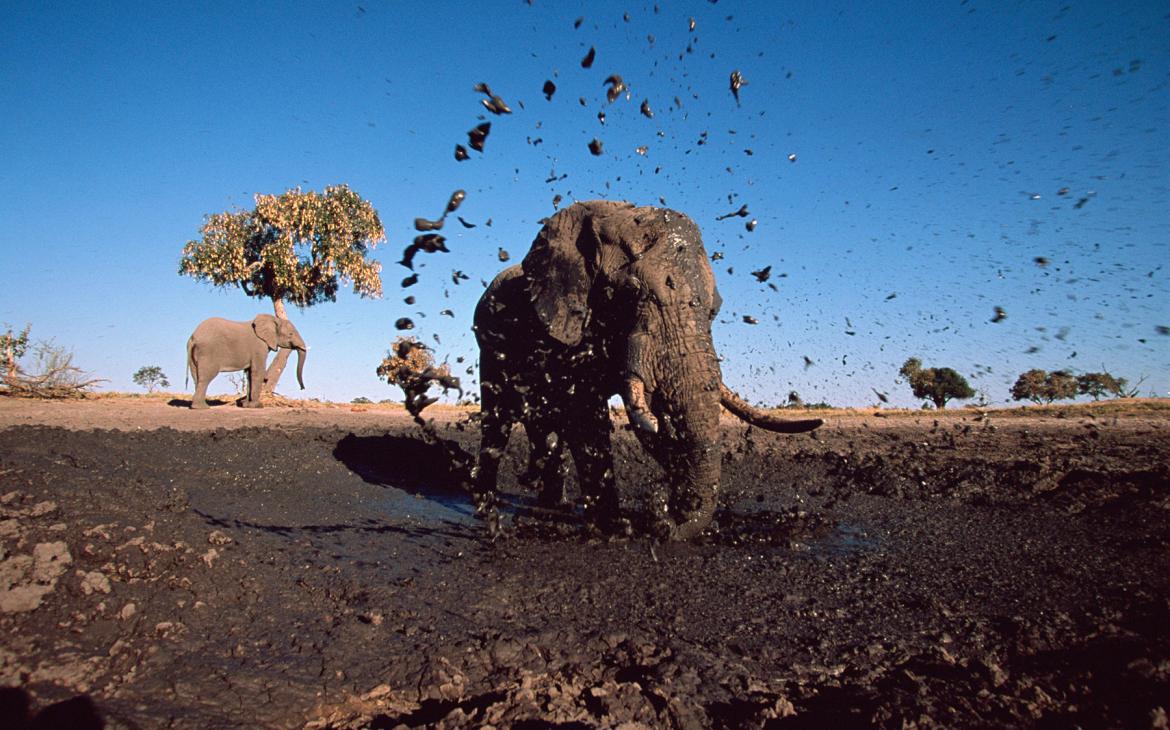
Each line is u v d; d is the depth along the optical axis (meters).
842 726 3.40
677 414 6.82
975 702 3.56
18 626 4.04
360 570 6.11
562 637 4.64
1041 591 5.48
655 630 4.79
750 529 7.84
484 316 10.02
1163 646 4.05
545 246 8.00
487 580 5.91
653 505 7.27
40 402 19.41
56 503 6.30
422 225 4.21
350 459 12.55
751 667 4.18
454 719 3.46
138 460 10.67
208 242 27.56
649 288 6.99
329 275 28.81
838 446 14.58
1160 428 16.28
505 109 4.19
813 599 5.43
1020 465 10.94
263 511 8.30
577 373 7.73
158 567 5.09
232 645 4.28
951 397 28.25
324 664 4.10
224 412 20.23
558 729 3.35
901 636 4.65
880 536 7.49
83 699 3.46
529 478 9.92
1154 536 6.91
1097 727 3.25
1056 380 22.80
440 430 16.88
